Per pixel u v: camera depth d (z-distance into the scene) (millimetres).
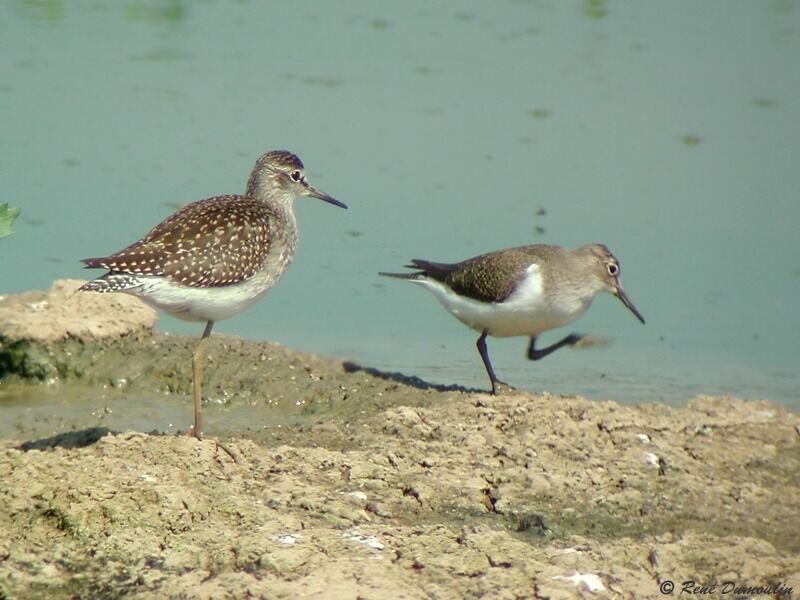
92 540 9812
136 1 27922
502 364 15664
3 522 9906
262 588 9039
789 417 13109
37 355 14008
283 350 14727
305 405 13594
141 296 11430
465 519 10641
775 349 15922
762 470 11930
